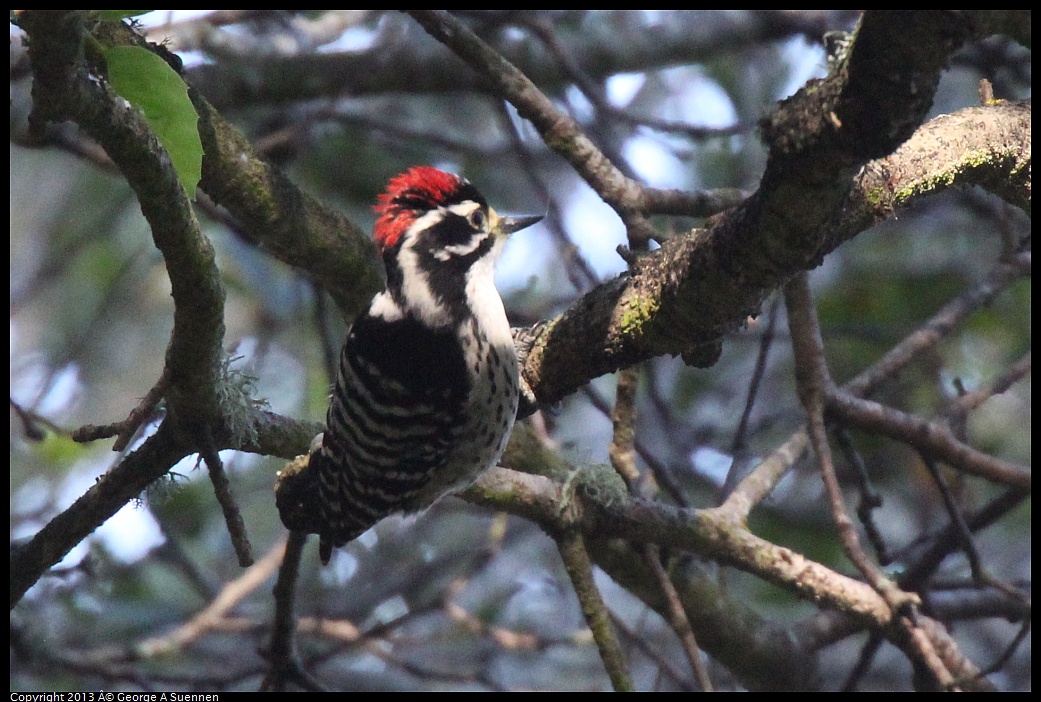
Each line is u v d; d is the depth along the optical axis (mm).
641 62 14195
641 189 8797
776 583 8797
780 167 5895
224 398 7289
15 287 15734
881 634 8633
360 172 13984
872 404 9672
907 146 7336
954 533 9797
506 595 13695
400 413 8523
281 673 9180
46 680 10820
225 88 12688
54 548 7918
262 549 14172
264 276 13344
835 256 14281
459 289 8891
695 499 13500
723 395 14922
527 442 9781
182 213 5727
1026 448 13922
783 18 14062
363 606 12625
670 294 7000
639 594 10320
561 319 7902
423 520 14867
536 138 14641
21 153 16391
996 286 10508
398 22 14844
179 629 11711
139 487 7656
